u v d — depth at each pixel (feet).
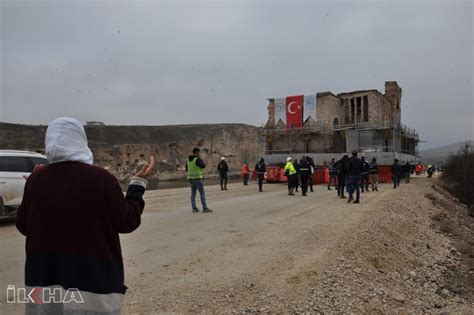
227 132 330.34
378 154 118.42
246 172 104.99
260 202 57.88
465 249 44.47
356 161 56.08
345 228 35.91
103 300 8.58
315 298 20.29
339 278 23.61
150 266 23.44
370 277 25.93
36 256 8.62
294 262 24.85
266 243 29.53
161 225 37.01
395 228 43.06
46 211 8.57
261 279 21.58
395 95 195.42
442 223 60.13
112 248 8.97
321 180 109.70
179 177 266.36
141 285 20.16
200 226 36.42
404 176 127.75
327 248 28.53
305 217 42.19
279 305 18.83
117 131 320.91
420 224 52.90
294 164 72.43
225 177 85.61
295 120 152.15
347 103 170.91
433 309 24.84
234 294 19.44
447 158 139.85
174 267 23.27
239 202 57.88
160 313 16.99
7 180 38.22
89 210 8.55
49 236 8.54
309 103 150.51
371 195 72.02
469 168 117.08
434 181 137.59
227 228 35.40
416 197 76.07
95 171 8.83
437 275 33.27
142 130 329.31
